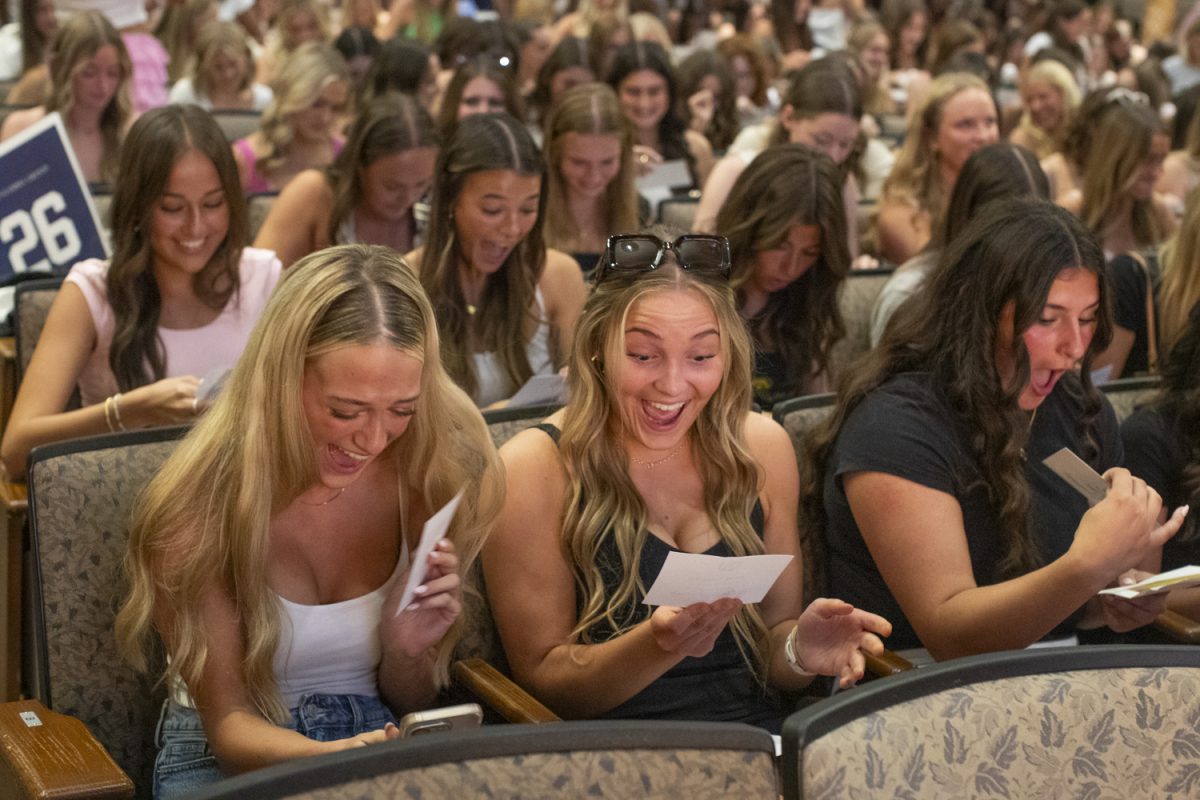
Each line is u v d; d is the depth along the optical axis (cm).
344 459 212
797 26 974
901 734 151
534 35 769
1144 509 224
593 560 235
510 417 265
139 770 234
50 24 686
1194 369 282
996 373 247
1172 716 161
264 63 818
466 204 332
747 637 241
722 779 147
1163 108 756
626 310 226
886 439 246
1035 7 1090
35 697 305
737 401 241
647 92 563
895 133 762
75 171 366
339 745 198
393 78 554
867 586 260
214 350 320
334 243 405
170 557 212
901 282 375
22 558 297
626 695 227
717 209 466
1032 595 227
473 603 244
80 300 310
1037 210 246
